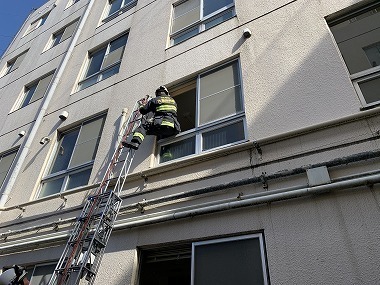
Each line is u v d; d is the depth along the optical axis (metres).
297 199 3.35
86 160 6.31
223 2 6.73
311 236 3.06
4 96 11.30
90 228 4.29
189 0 7.57
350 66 4.39
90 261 3.77
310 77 4.23
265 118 4.26
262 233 3.37
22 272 3.59
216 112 5.01
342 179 3.17
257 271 3.17
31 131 7.89
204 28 6.59
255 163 3.92
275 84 4.50
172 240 3.88
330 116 3.75
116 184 4.68
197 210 3.80
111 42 8.87
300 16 5.03
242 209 3.61
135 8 9.11
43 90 9.80
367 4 4.62
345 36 4.71
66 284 3.64
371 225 2.85
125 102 6.49
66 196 5.71
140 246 4.12
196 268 3.53
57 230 5.21
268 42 5.09
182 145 5.07
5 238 5.84
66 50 9.99
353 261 2.75
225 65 5.47
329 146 3.52
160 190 4.53
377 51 4.43
